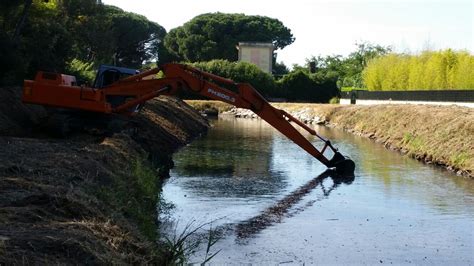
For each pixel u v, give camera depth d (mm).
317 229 12570
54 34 31000
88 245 6645
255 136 34500
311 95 68500
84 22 49312
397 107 36781
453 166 21453
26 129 19250
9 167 10312
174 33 95062
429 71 46938
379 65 58844
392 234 12219
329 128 44656
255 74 68125
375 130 35625
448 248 11203
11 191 8648
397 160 24531
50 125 18297
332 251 10867
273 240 11570
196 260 10000
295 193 16734
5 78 23000
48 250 6230
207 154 25109
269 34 96938
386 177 19844
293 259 10289
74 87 18062
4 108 19828
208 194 16172
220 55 91875
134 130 20516
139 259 7355
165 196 15695
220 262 9945
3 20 26000
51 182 9734
